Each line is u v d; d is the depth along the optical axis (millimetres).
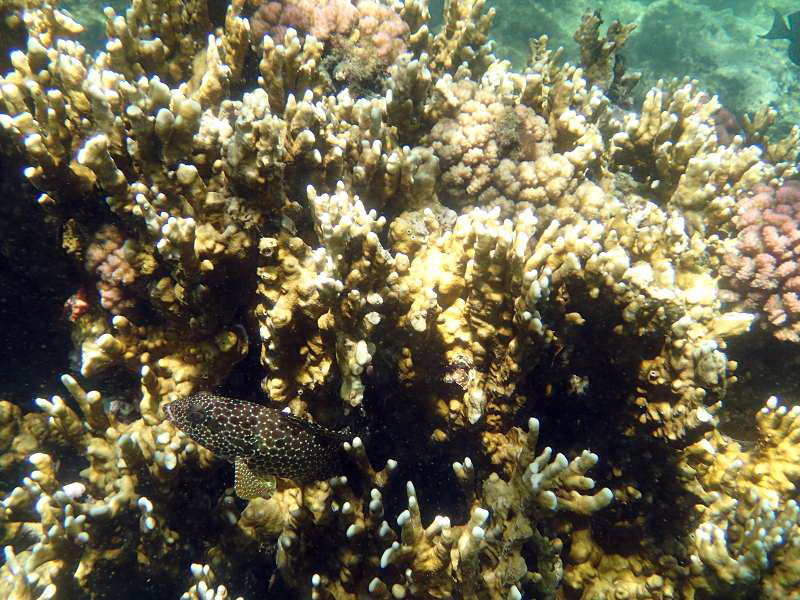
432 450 722
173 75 866
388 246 743
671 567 657
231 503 669
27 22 756
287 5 869
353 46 893
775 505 641
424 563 594
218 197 623
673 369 627
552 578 596
